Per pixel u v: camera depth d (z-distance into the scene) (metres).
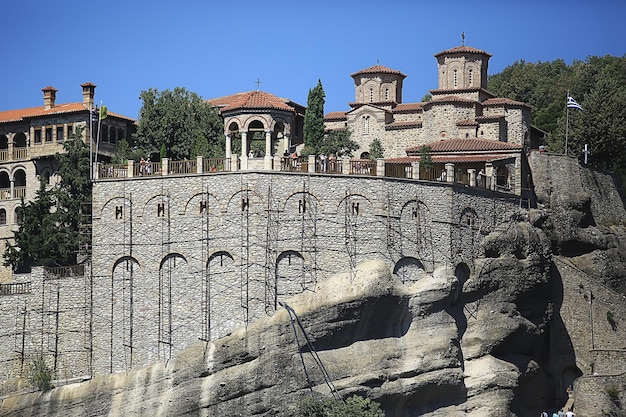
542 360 98.19
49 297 91.38
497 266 94.06
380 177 89.62
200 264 88.12
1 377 91.44
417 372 87.56
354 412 80.19
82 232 94.19
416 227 90.62
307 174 88.44
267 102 91.44
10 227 107.75
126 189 90.56
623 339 96.88
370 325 87.31
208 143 106.12
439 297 89.50
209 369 86.12
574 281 99.06
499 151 101.94
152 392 87.38
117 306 89.81
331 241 88.12
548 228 102.69
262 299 86.50
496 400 90.56
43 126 107.56
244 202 87.81
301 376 84.62
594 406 92.19
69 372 90.31
